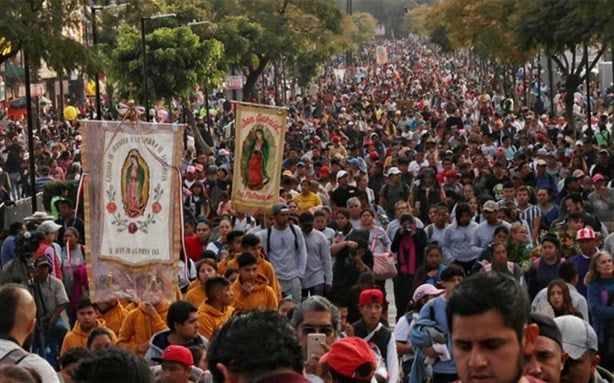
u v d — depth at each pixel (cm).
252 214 2633
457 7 9531
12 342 1170
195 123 7031
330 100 11981
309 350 1184
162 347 1566
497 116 7331
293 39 9069
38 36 3431
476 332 596
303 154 5275
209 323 1759
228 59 7875
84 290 2380
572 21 5822
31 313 1195
